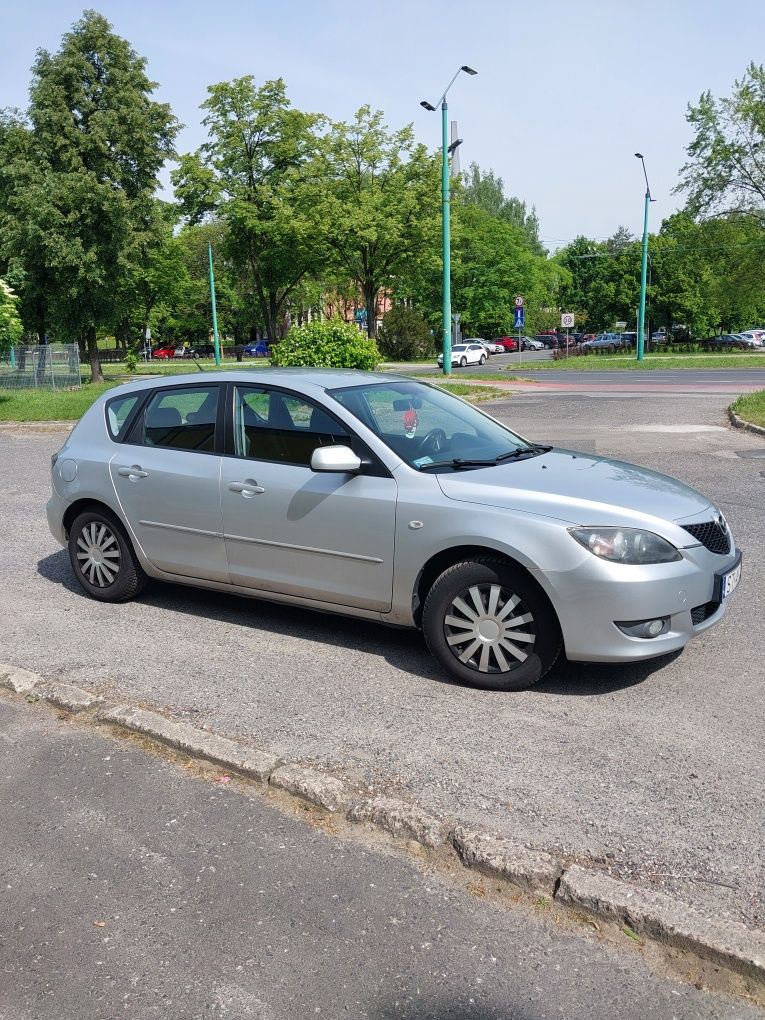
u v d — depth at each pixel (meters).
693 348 63.41
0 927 2.72
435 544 4.34
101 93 32.47
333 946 2.59
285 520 4.86
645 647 4.07
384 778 3.48
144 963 2.55
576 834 3.06
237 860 3.02
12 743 3.92
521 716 4.04
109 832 3.21
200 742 3.77
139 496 5.54
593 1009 2.32
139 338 77.25
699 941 2.49
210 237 83.19
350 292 55.78
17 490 10.52
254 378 5.21
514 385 28.59
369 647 5.00
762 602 5.64
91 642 5.19
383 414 4.94
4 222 33.94
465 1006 2.34
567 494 4.27
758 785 3.37
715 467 10.82
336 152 44.94
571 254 91.75
